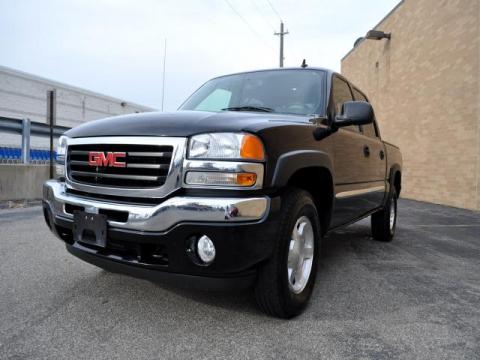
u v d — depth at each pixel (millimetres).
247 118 2494
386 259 4305
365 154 4016
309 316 2617
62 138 2828
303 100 3367
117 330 2314
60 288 2977
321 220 3160
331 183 3029
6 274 3285
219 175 2146
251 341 2229
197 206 2100
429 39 11773
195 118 2412
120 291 2930
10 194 7598
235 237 2086
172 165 2201
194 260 2156
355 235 5816
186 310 2621
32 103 13898
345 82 4043
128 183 2324
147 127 2348
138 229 2211
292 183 2705
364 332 2398
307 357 2074
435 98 11414
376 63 16328
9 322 2391
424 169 12055
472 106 9641
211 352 2096
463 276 3713
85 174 2508
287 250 2420
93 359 1991
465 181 9898
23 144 8172
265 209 2189
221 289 2211
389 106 14836
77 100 16062
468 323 2586
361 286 3301
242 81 3828
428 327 2504
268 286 2395
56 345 2121
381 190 4754
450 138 10633
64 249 4105
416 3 12586
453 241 5516
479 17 9398
